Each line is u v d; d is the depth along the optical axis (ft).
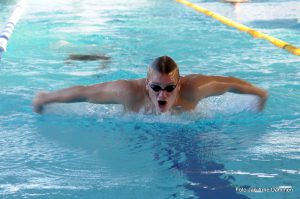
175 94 12.18
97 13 38.14
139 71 18.74
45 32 28.50
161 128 12.10
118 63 20.22
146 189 8.30
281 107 13.70
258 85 16.19
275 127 12.00
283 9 38.81
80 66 19.65
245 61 20.29
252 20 33.14
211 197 7.94
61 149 10.50
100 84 12.99
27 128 12.03
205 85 12.82
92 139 11.23
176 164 9.56
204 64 19.74
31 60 20.71
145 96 12.80
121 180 8.73
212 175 8.90
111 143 10.95
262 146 10.57
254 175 8.86
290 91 15.39
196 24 31.63
